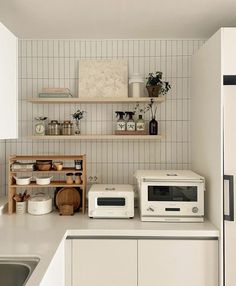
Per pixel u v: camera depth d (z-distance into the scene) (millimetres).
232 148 1867
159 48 2609
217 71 1907
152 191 2059
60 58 2609
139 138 2447
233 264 1868
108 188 2234
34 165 2277
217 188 1922
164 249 1894
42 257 1434
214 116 1972
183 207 2037
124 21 2223
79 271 1900
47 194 2562
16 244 1623
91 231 1879
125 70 2562
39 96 2422
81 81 2559
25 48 2604
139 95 2471
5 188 2592
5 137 1663
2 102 1615
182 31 2439
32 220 2094
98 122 2613
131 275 1901
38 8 1989
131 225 1979
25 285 1138
